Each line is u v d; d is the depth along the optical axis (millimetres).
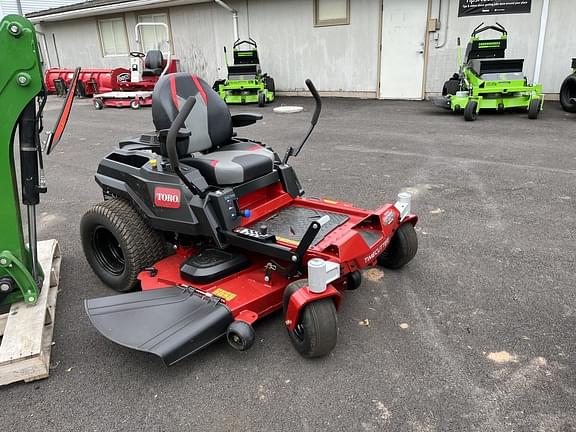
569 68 10805
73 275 3828
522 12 10859
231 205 3023
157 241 3412
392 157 6852
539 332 2848
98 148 8664
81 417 2367
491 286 3365
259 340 2885
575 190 5133
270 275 2941
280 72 14734
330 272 2537
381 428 2213
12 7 22062
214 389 2506
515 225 4332
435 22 11797
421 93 12602
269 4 14172
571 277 3426
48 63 21703
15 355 2553
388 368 2604
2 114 2676
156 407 2406
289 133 8805
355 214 3289
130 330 2590
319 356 2666
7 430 2311
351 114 10758
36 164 2871
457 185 5492
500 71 9508
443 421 2236
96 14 18250
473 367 2580
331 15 13258
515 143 7316
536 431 2156
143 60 15008
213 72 16438
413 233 3506
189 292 2877
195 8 15930
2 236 2857
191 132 3316
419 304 3199
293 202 3564
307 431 2215
